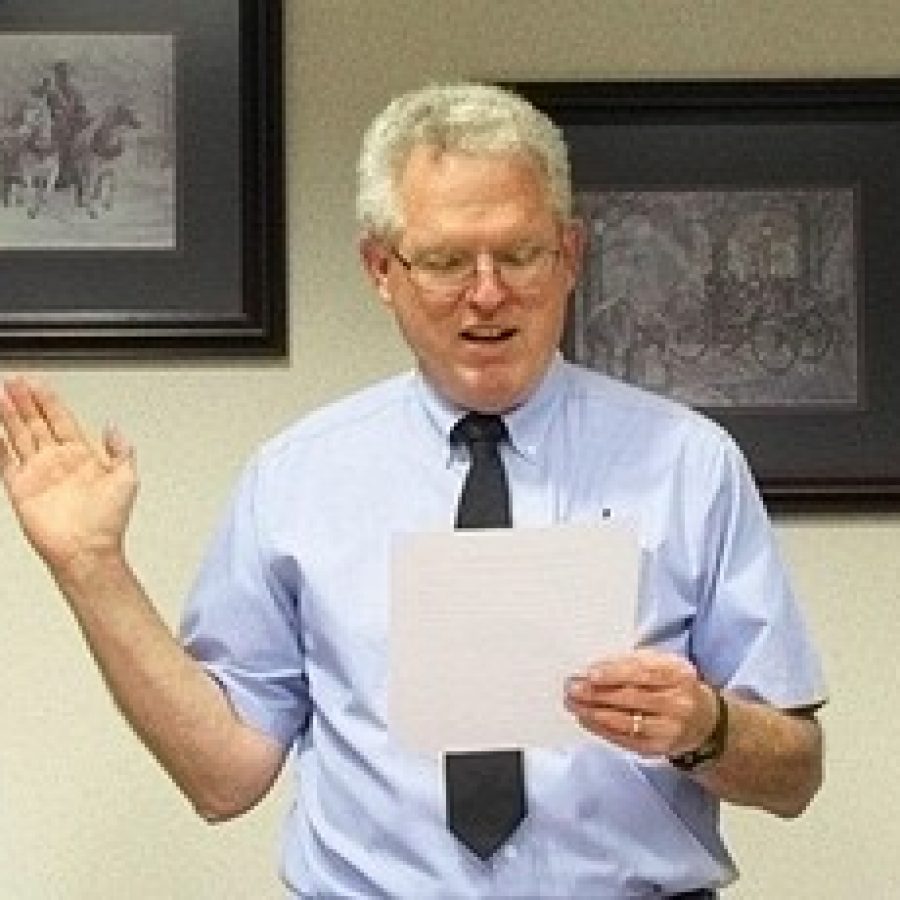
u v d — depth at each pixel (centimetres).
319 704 382
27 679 530
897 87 530
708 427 387
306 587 381
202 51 529
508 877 365
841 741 534
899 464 531
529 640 343
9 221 527
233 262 529
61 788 530
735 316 534
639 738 332
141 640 372
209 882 531
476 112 354
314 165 534
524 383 366
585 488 379
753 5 535
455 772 367
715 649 378
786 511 532
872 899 533
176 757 382
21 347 527
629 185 532
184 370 531
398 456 386
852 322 534
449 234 350
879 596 534
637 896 368
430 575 338
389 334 532
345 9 535
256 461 398
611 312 532
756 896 532
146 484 531
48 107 529
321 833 380
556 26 534
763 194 533
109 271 528
